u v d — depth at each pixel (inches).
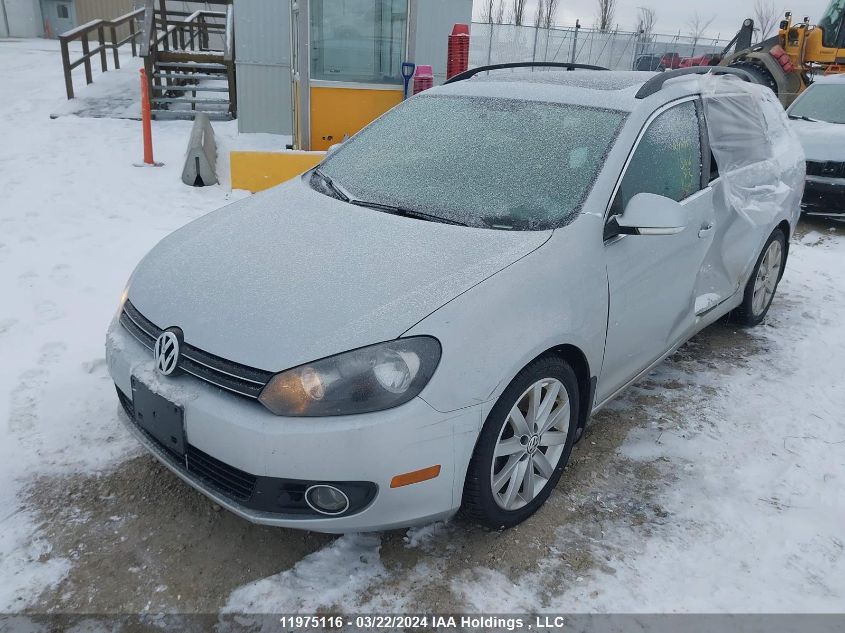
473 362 87.7
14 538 97.0
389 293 91.4
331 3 307.1
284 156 278.7
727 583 94.5
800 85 526.6
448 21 376.5
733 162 150.8
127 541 98.0
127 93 497.7
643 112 121.6
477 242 102.1
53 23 1157.7
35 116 436.8
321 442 81.9
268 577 92.4
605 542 101.6
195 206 262.8
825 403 144.8
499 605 89.4
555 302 98.3
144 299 102.6
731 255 152.0
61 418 124.3
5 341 150.2
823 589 94.3
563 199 110.5
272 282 96.5
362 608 88.1
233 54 453.7
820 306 200.7
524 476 102.0
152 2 459.5
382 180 124.9
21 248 206.5
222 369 86.9
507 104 132.1
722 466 121.3
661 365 160.7
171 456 95.7
